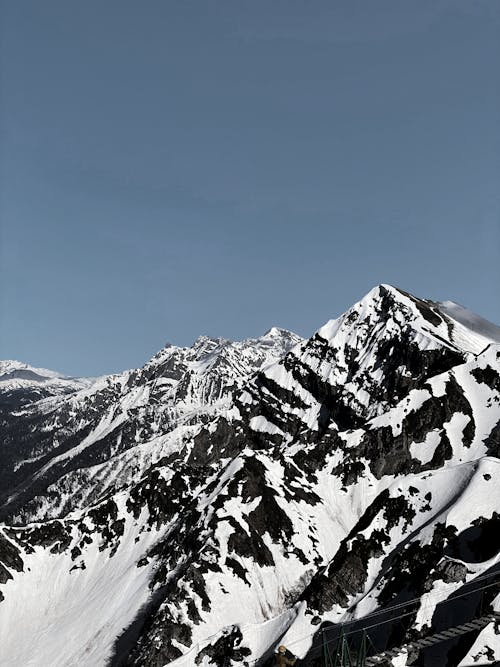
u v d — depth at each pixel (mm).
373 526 187375
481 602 142625
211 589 190375
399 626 149500
